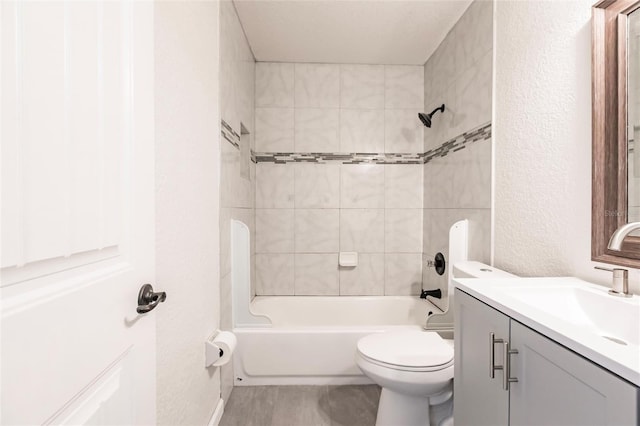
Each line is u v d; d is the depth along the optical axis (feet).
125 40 2.29
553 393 2.14
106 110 2.06
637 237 3.08
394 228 8.92
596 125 3.42
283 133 8.79
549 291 3.32
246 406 5.65
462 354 3.44
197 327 4.30
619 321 2.81
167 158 3.37
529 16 4.56
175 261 3.57
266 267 8.82
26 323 1.44
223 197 5.61
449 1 6.18
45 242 1.57
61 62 1.68
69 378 1.69
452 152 7.04
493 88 5.41
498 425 2.76
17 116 1.42
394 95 8.89
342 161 8.88
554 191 4.11
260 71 8.75
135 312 2.39
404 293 8.89
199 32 4.36
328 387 6.26
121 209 2.23
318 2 6.23
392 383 4.30
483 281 3.51
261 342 6.27
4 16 1.37
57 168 1.65
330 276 8.89
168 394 3.39
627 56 3.22
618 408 1.68
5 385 1.34
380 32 7.30
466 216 6.36
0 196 1.34
